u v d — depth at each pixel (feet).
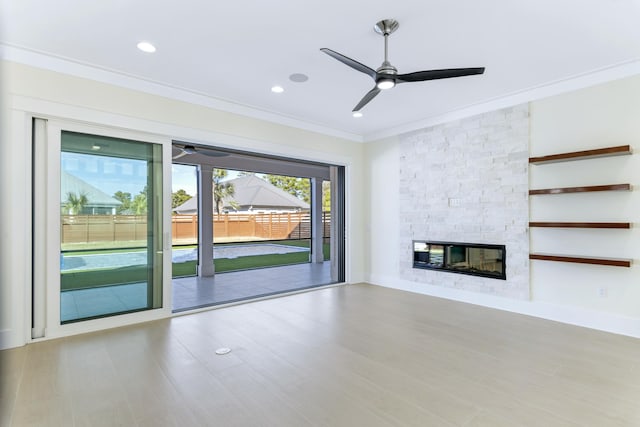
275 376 7.88
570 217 11.67
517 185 12.95
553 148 12.04
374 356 8.99
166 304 12.48
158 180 12.39
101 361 8.65
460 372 8.06
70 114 10.36
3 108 4.55
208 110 13.35
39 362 8.55
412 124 16.75
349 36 8.84
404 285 17.22
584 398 6.88
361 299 15.28
